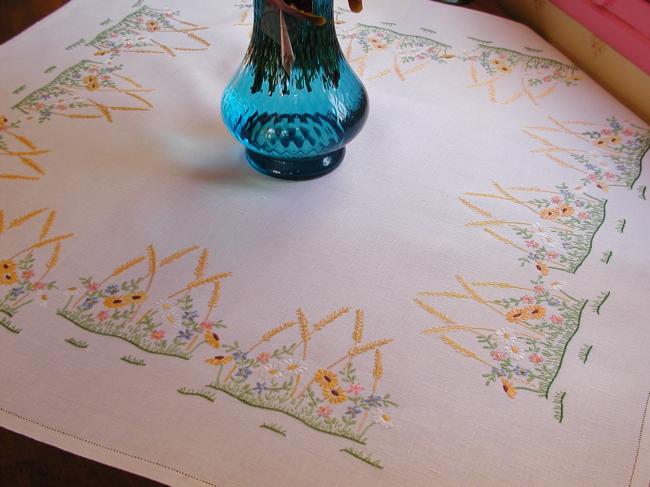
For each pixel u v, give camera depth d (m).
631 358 0.83
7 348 0.80
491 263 0.94
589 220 1.02
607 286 0.92
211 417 0.74
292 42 0.94
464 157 1.13
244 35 1.43
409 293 0.90
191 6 1.51
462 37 1.45
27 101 1.20
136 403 0.75
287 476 0.69
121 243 0.95
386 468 0.70
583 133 1.20
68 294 0.87
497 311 0.88
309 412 0.75
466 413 0.76
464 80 1.32
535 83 1.32
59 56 1.32
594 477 0.70
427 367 0.81
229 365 0.80
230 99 1.03
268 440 0.72
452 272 0.93
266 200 1.04
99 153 1.10
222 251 0.95
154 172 1.07
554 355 0.83
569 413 0.76
